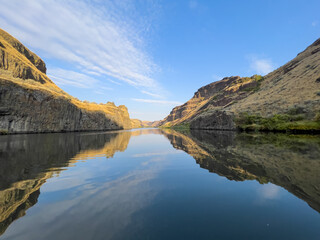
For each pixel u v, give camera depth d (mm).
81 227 4777
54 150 21000
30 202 6484
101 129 123438
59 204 6316
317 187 7754
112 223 4980
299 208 5895
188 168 11945
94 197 6988
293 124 52312
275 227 4742
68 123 84375
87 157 16609
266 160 13648
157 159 15531
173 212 5664
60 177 9906
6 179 9461
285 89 87750
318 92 59031
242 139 33906
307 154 15703
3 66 141250
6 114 55000
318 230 4609
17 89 59125
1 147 22906
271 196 6898
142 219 5184
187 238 4180
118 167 12453
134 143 31609
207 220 5121
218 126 104688
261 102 90312
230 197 6883
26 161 14438
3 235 4391
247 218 5238
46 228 4738
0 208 5977
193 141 34000
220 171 10906
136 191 7652
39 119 67312
